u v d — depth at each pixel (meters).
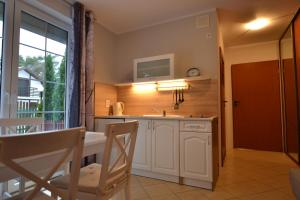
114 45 3.67
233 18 3.12
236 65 4.39
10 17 2.09
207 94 2.82
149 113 3.24
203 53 2.91
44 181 0.84
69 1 2.65
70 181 0.93
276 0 2.62
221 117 3.09
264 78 4.15
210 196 2.03
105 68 3.40
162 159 2.48
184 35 3.08
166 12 2.96
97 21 3.23
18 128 1.93
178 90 3.02
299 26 2.85
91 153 1.32
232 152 3.99
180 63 3.08
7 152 0.63
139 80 3.12
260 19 3.16
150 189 2.21
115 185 1.24
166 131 2.48
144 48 3.44
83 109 2.69
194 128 2.29
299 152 3.01
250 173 2.73
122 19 3.19
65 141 0.83
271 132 4.05
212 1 2.65
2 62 2.03
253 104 4.23
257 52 4.23
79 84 2.65
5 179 0.87
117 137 1.29
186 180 2.35
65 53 2.80
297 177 1.23
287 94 3.69
